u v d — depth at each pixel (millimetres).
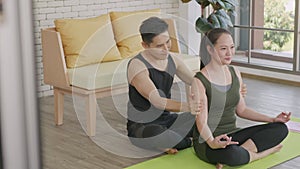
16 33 378
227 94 2875
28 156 388
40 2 4703
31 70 385
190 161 2947
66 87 3682
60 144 3359
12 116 381
